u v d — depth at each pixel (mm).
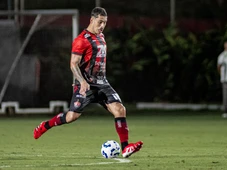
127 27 88625
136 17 90188
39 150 37062
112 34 87688
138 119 69250
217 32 87000
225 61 71688
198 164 30078
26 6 91188
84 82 30922
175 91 87125
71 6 95000
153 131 52781
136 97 87125
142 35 87438
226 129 55031
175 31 88500
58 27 76750
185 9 101812
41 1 92562
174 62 86375
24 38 74438
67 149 37688
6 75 74125
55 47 76750
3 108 73688
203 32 88125
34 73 74750
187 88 86750
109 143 32375
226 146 39625
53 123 33188
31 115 75312
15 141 43406
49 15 73562
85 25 84812
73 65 31250
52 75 77562
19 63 74375
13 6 85625
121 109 31594
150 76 87062
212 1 101750
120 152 35250
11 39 73938
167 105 83000
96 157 33094
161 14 101688
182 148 38312
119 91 86562
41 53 76188
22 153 35344
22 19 74875
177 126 58844
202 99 87500
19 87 74750
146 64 86188
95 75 31906
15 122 64938
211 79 86625
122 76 86250
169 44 86688
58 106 75312
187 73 86312
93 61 31672
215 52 86438
